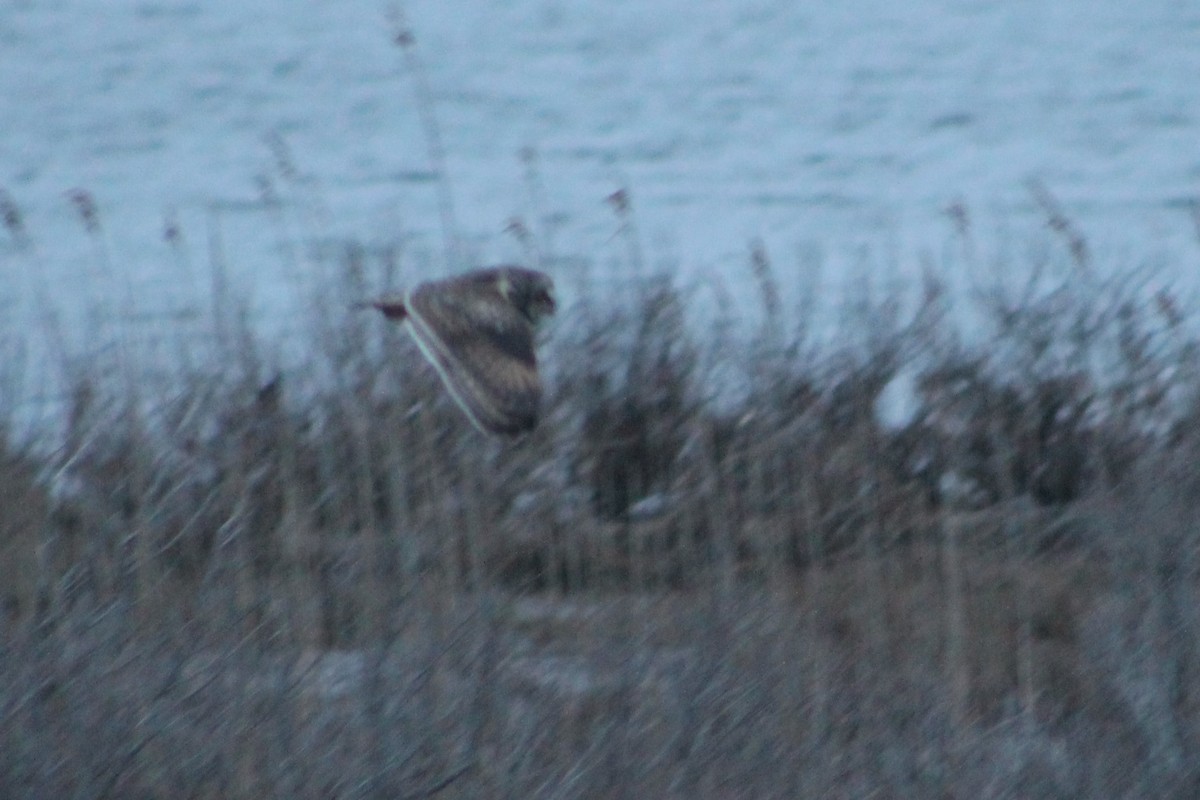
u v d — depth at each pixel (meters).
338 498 21.55
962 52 79.19
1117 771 17.72
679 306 24.72
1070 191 52.69
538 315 10.50
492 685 17.33
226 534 20.12
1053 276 26.09
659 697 17.70
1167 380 23.47
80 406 21.22
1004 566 22.67
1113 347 24.02
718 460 23.92
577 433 23.95
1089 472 23.33
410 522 21.41
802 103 70.81
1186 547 19.38
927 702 18.39
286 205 50.84
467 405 9.80
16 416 21.92
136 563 18.25
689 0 90.00
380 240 29.72
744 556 22.45
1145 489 20.28
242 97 74.00
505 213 47.25
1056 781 17.45
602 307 24.69
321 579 19.62
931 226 44.25
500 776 16.67
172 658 16.75
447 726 17.02
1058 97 69.81
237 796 16.33
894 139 63.91
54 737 16.19
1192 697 18.31
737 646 18.34
